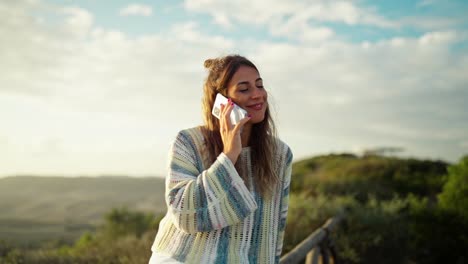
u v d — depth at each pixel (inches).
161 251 69.4
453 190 365.1
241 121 67.1
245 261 67.9
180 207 63.6
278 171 78.5
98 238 446.3
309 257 192.5
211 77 74.6
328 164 876.0
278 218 77.6
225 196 63.8
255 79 72.6
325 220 289.4
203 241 67.1
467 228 335.9
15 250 240.1
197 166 70.7
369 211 317.4
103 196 4237.2
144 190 4500.5
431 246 337.4
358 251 269.3
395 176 668.7
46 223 2615.7
